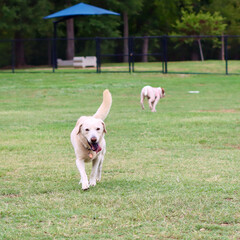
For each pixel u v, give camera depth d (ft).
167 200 22.75
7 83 104.78
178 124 50.39
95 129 23.88
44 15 159.84
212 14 220.43
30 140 42.70
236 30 220.64
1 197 24.30
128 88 96.43
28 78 113.19
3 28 162.71
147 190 25.02
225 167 31.01
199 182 26.73
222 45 200.85
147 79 109.50
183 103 74.64
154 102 65.05
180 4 217.97
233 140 41.96
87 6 140.36
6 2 157.28
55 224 19.66
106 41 197.77
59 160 34.30
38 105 74.13
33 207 22.15
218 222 19.70
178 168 30.86
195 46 214.48
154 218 20.25
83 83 103.09
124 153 36.42
